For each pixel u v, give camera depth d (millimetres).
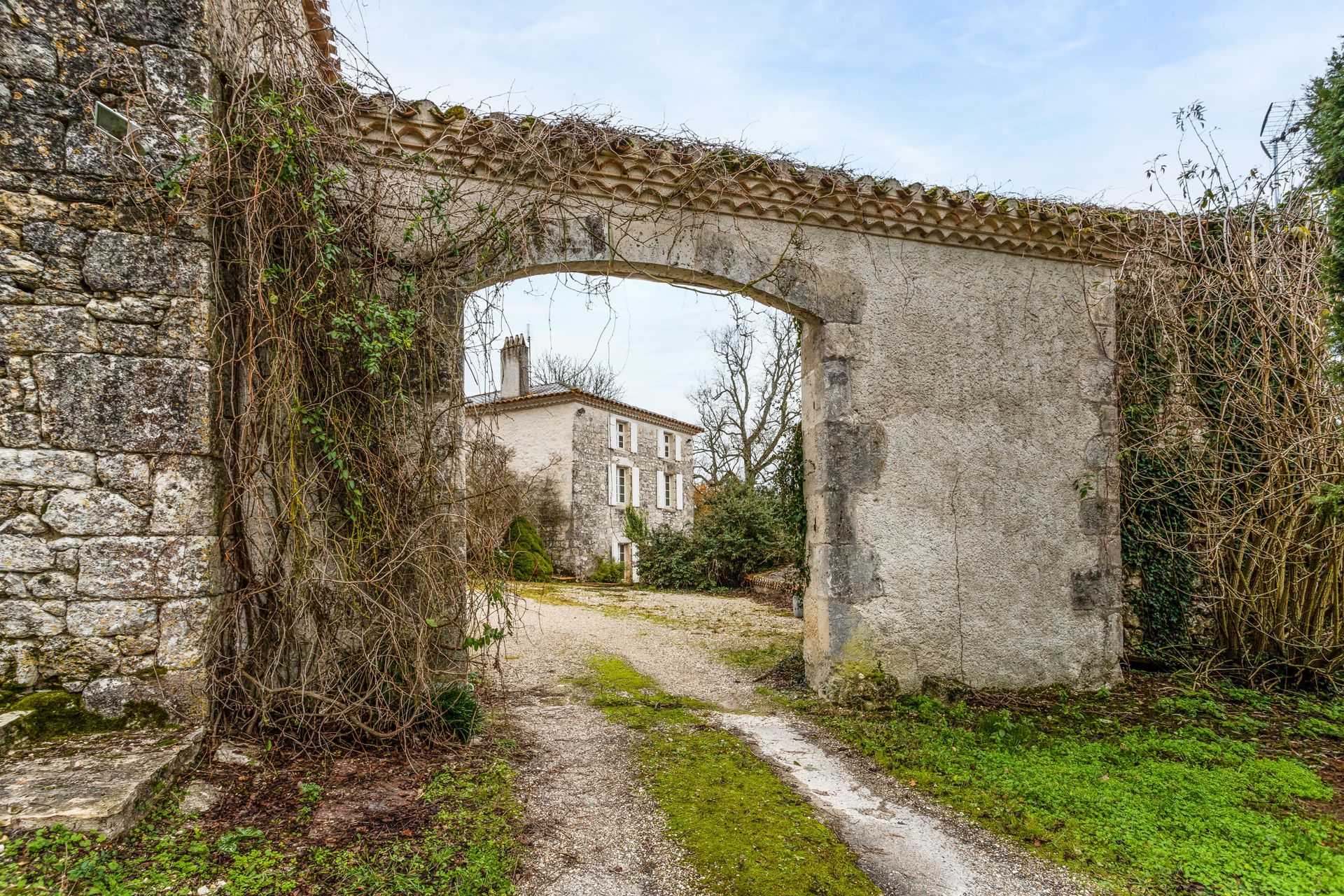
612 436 18219
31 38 2898
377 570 3402
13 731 2631
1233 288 5105
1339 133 4227
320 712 3184
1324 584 5062
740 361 17859
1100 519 5191
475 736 3623
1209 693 4992
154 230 2986
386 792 2850
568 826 2770
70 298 2891
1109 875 2572
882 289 4852
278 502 3225
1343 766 3785
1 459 2779
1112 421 5293
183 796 2516
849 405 4727
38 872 1940
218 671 3066
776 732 4074
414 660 3426
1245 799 3254
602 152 4078
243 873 2148
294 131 3162
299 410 3199
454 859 2391
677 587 13164
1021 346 5117
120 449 2904
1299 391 5000
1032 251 5137
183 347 2996
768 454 16828
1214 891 2471
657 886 2383
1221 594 5422
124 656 2871
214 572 3018
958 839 2828
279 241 3266
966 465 4934
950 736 3992
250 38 3266
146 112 3012
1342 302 4355
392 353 3539
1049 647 4996
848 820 2986
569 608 9227
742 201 4477
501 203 3883
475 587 3666
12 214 2848
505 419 17516
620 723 4086
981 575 4906
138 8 3031
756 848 2643
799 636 7164
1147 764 3621
